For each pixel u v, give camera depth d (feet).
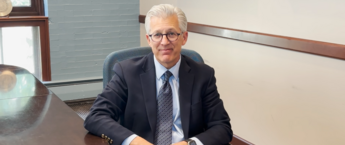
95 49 12.71
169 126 4.64
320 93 7.04
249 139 9.03
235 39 8.82
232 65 9.19
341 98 6.65
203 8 9.97
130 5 13.01
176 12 4.53
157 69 4.77
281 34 7.69
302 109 7.47
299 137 7.64
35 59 12.03
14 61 11.75
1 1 11.02
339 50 6.44
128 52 5.37
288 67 7.64
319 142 7.22
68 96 12.33
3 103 4.84
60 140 3.73
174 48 4.53
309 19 7.04
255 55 8.43
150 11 4.55
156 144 4.58
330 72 6.78
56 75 12.25
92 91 12.72
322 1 6.74
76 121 4.29
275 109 8.13
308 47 7.02
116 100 4.61
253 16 8.34
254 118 8.77
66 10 11.91
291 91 7.66
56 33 11.93
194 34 10.49
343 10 6.38
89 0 12.21
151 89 4.68
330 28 6.65
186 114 4.63
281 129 8.05
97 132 4.00
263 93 8.39
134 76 4.74
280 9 7.64
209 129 4.55
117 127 4.05
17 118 4.29
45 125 4.10
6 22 11.18
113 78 4.83
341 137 6.77
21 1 11.74
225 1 9.13
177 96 4.77
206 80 4.83
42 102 4.94
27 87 5.70
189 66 4.90
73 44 12.28
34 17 11.46
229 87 9.43
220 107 4.80
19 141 3.64
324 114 7.02
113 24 12.84
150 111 4.60
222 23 9.33
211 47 9.84
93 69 12.84
